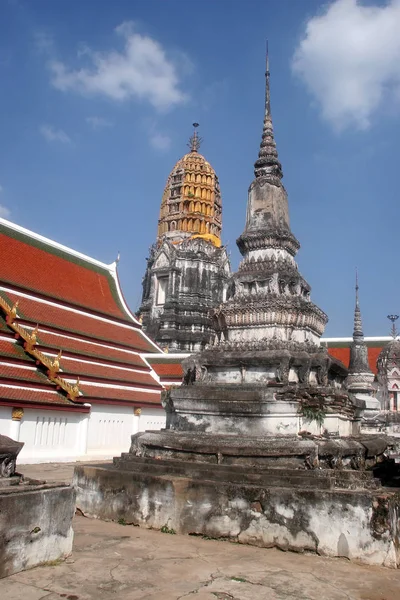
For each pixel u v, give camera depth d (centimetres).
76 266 4556
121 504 1304
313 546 1085
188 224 8025
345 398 1497
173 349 6650
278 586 888
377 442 1580
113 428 3716
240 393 1411
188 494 1210
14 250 3962
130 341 4547
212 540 1162
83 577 888
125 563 976
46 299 3903
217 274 7256
